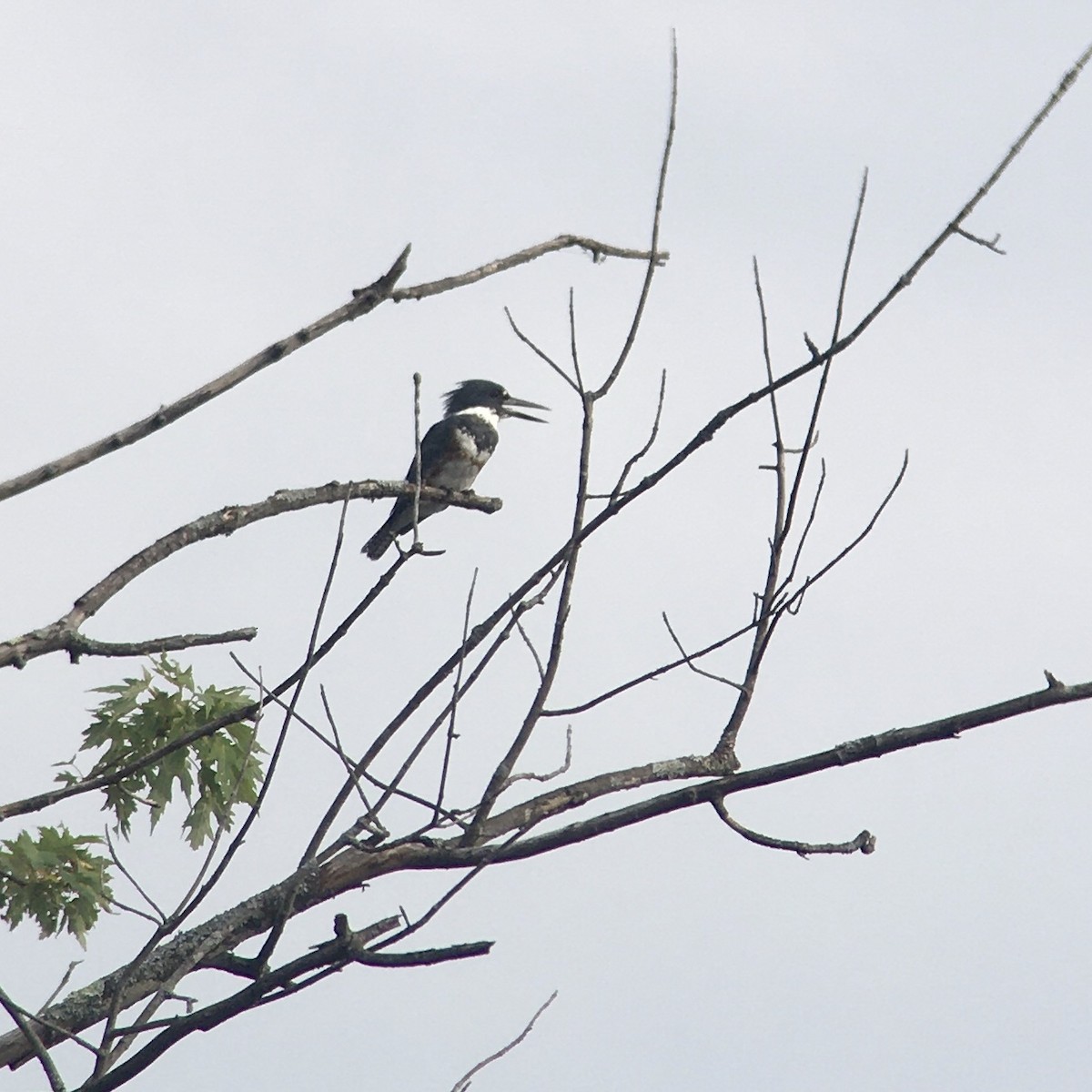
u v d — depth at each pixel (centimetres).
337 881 935
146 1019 785
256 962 790
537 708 880
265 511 912
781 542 949
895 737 894
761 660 962
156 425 788
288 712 812
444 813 824
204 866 828
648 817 905
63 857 1020
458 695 823
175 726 1073
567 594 866
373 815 809
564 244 930
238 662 847
